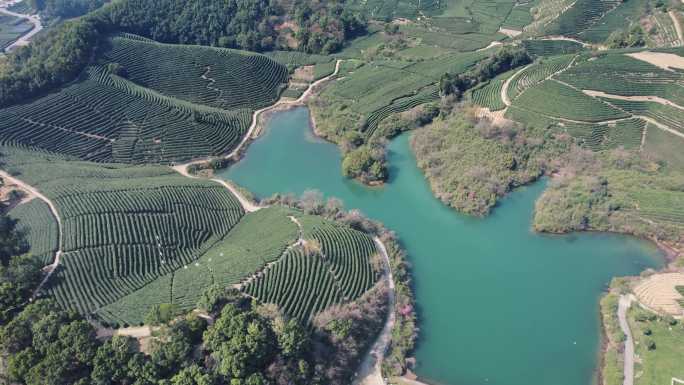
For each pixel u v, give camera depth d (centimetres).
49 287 9100
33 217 10738
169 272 10150
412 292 10088
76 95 15125
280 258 9950
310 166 14538
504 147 13500
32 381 7081
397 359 8594
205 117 15725
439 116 15600
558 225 11350
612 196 11738
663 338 8600
